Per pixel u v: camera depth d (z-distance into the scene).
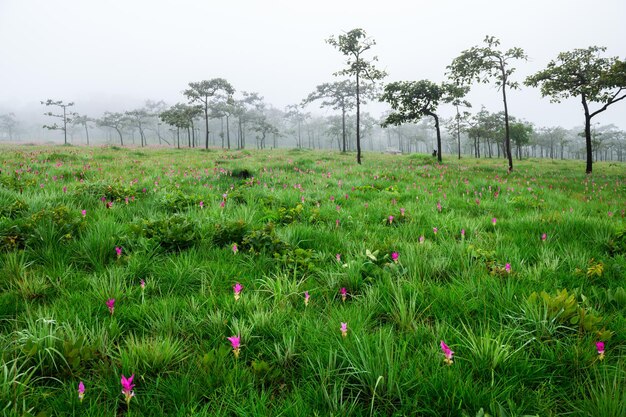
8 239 4.31
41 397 2.04
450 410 1.96
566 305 2.80
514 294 3.28
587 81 28.03
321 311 3.23
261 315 2.87
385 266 4.13
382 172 16.58
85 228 5.03
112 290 3.27
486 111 75.31
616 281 3.63
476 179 14.30
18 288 3.34
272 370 2.38
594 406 1.87
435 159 35.44
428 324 2.91
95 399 2.03
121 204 7.29
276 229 5.64
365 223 6.65
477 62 28.42
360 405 2.06
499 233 5.71
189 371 2.28
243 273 4.00
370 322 2.99
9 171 12.04
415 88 35.03
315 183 12.18
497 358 2.25
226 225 5.30
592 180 17.61
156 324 2.80
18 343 2.42
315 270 4.10
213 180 12.48
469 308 3.08
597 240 5.02
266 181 12.54
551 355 2.36
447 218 6.60
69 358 2.28
